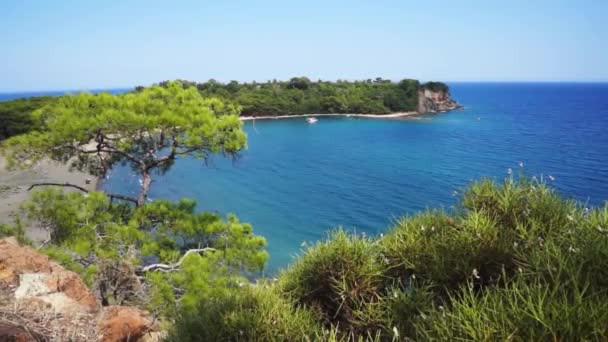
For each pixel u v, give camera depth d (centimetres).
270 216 4144
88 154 1484
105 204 1277
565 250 317
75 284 629
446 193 4644
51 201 1234
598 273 279
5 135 6800
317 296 453
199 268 1085
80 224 1215
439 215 461
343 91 17512
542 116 14838
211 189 5366
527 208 409
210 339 405
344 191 4984
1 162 5719
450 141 8975
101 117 1267
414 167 6275
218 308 445
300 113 16175
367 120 14500
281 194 4984
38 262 634
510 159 6406
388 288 423
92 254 1131
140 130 1360
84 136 1305
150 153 1458
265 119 15025
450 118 14700
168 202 1396
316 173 6162
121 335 595
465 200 467
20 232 1223
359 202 4478
